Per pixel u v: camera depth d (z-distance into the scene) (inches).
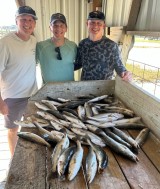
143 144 49.6
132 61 141.6
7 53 83.1
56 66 89.9
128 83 69.9
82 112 64.3
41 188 34.4
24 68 87.2
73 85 80.7
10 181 35.7
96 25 88.9
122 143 48.2
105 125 55.9
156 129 52.4
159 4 109.8
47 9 152.0
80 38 162.2
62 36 88.4
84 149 46.7
